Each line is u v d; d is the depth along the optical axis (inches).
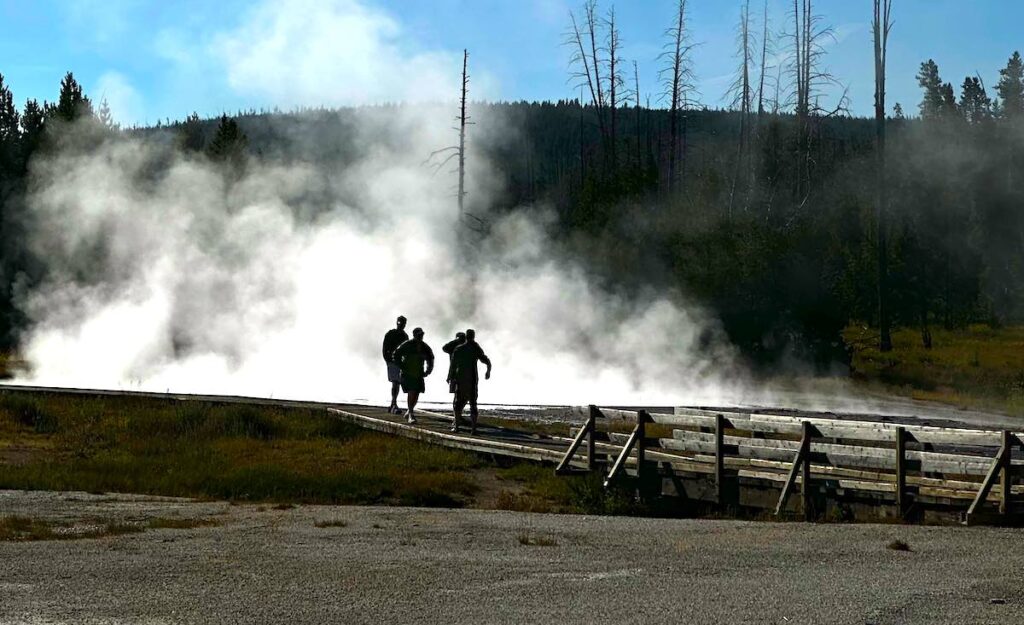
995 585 306.7
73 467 636.7
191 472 620.7
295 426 826.8
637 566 345.7
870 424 499.5
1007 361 1996.8
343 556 367.6
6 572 332.8
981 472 453.7
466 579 322.7
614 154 2524.6
